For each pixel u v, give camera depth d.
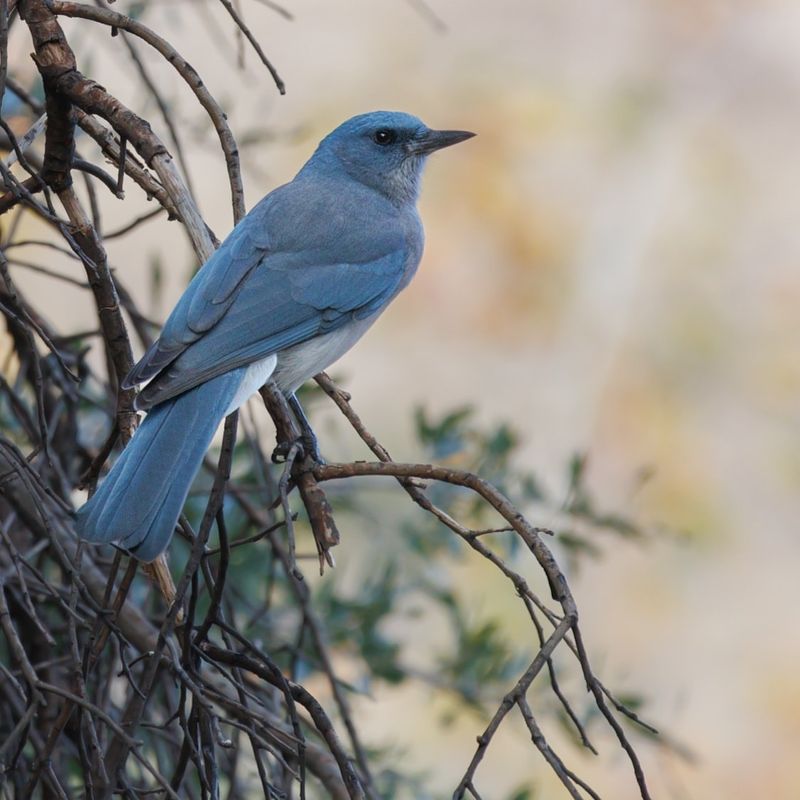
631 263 18.91
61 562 7.48
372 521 10.88
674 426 18.31
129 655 8.28
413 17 18.97
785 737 16.80
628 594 17.41
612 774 14.70
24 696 6.76
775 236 19.03
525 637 14.21
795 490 17.97
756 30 19.94
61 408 9.20
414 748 14.34
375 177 10.55
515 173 18.95
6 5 6.97
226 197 16.92
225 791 9.49
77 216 7.37
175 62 7.35
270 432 13.34
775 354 18.64
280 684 6.39
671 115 19.66
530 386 18.41
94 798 7.00
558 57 19.58
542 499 10.55
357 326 9.57
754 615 17.41
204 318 8.33
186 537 7.31
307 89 18.22
